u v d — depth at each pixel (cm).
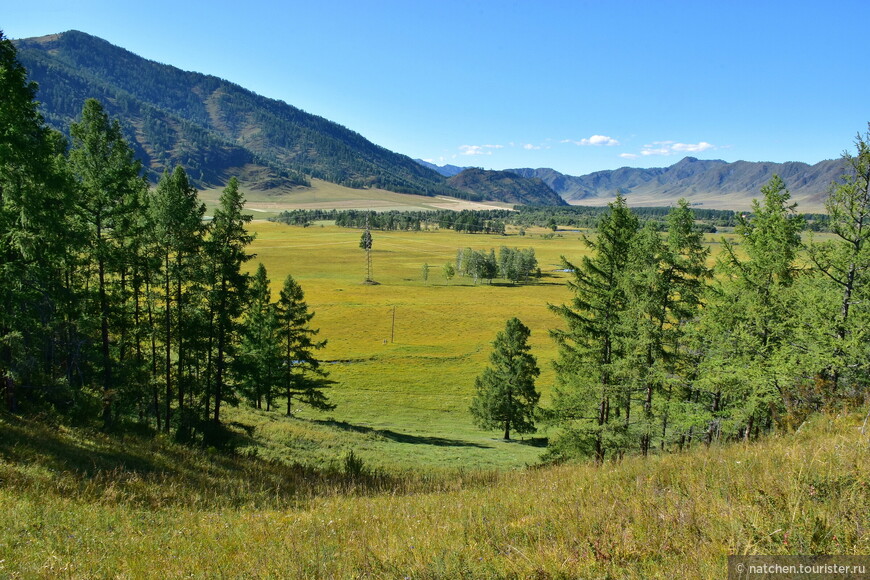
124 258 2159
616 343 2289
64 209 1805
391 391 5866
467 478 1761
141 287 2572
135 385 2356
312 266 18250
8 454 1226
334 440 3431
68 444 1540
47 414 1922
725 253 2323
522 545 570
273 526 821
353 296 12900
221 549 679
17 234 1583
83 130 1944
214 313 2514
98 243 1975
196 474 1583
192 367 2686
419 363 7062
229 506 1123
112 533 765
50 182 1666
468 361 7225
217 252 2423
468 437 4456
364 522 814
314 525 800
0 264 1697
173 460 1741
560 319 10362
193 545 702
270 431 3291
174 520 905
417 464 3014
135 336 2577
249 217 2522
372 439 3775
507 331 4497
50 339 1966
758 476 646
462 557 534
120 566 604
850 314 1666
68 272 2180
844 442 785
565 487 910
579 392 2356
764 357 1917
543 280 16938
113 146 2014
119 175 1995
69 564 595
